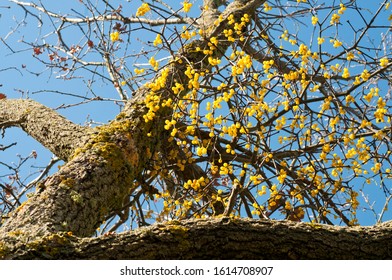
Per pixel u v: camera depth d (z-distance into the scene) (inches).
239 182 152.1
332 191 157.0
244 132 142.4
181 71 166.2
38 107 177.2
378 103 137.1
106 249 95.5
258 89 154.8
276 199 147.6
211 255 97.8
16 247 95.8
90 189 126.9
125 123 154.3
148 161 159.5
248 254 98.2
